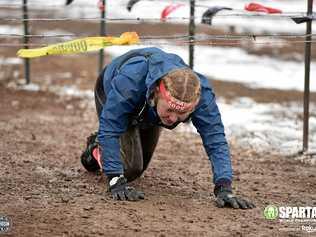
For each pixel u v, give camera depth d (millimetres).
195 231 12312
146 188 15148
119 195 13859
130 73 13055
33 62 35625
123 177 13922
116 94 13148
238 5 42875
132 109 13219
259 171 17484
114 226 12438
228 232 12359
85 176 16203
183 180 16141
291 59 38688
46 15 44312
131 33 15352
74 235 11992
